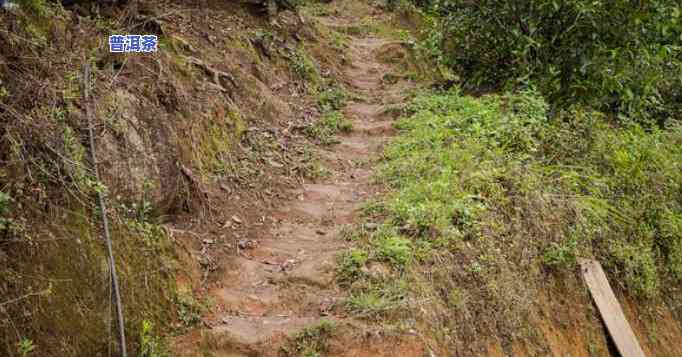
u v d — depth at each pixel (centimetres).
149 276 402
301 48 998
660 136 894
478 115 751
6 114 364
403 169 652
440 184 566
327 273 464
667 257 755
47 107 387
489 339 476
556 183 672
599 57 767
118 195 416
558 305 576
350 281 454
